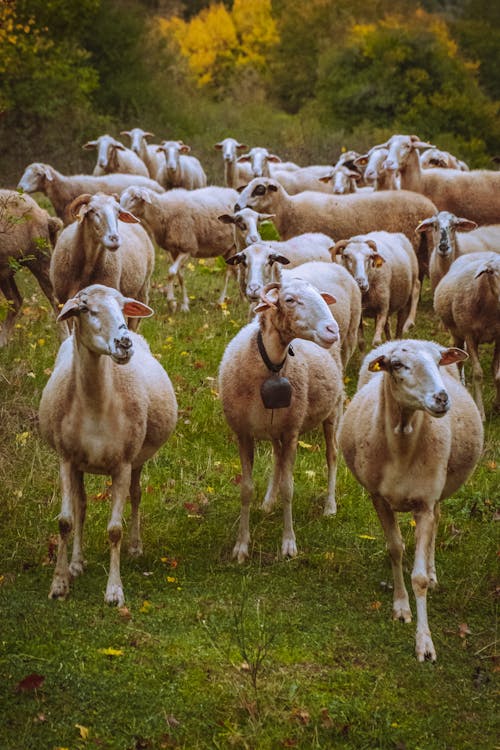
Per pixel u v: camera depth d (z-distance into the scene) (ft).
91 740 24.04
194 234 64.28
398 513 38.83
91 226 47.55
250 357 34.22
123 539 35.58
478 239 63.16
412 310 62.39
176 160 94.02
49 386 31.96
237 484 40.45
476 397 49.70
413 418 28.19
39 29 143.23
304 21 265.34
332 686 27.02
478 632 30.68
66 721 24.70
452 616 31.60
